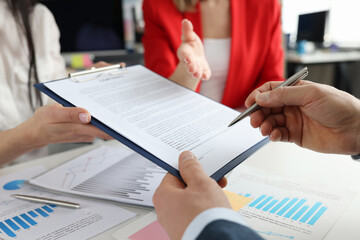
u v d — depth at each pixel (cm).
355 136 52
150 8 123
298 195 53
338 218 46
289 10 327
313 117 52
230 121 56
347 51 288
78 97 52
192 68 71
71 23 202
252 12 123
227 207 31
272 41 129
